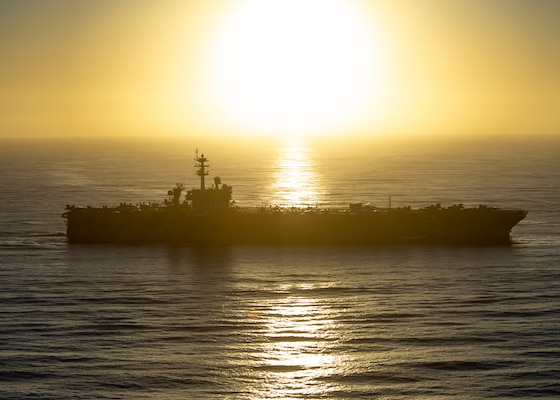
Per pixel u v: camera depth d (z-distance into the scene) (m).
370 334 169.00
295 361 154.62
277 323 176.88
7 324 176.25
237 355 157.38
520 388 141.88
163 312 185.38
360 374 148.38
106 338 167.00
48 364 152.50
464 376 146.75
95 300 196.00
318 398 139.75
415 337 166.38
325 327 173.50
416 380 145.62
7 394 140.12
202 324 176.38
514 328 171.00
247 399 139.50
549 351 157.25
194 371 150.00
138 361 154.12
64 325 175.38
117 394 140.75
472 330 170.12
